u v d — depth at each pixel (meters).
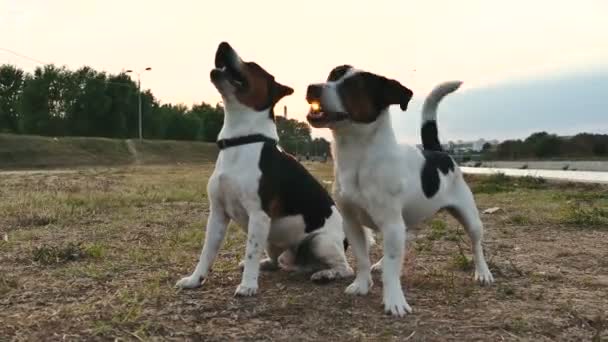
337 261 2.13
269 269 2.23
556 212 3.36
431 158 2.02
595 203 3.85
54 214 3.15
